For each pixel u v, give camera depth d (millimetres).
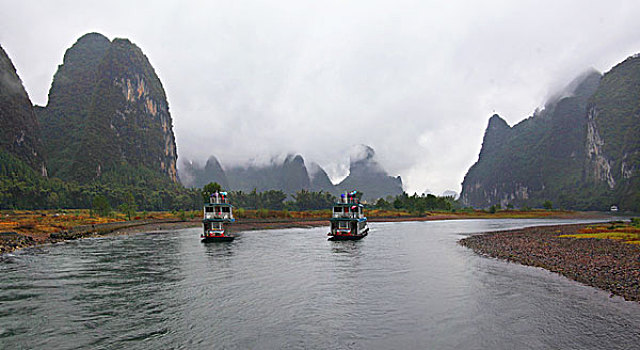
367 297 24328
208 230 58031
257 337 17656
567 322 19250
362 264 36719
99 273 32000
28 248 49500
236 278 30078
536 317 20062
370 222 121938
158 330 18500
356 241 59094
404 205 176750
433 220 136250
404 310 21562
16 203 152875
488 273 31516
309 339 17422
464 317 20266
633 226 76625
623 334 17656
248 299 23922
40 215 120938
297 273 32188
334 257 41562
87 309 21734
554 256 38656
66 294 25000
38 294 24984
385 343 16953
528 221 134250
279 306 22422
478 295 24500
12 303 22891
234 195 188875
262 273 32156
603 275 28844
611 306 21625
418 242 57469
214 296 24625
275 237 67188
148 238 64688
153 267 34969
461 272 32156
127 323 19469
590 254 38531
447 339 17359
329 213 137500
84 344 16781
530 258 38344
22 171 185750
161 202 195875
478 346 16547
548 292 24891
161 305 22578
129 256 42094
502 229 86562
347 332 18266
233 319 20141
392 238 64562
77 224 85562
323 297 24375
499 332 18125
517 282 27984
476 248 48688
